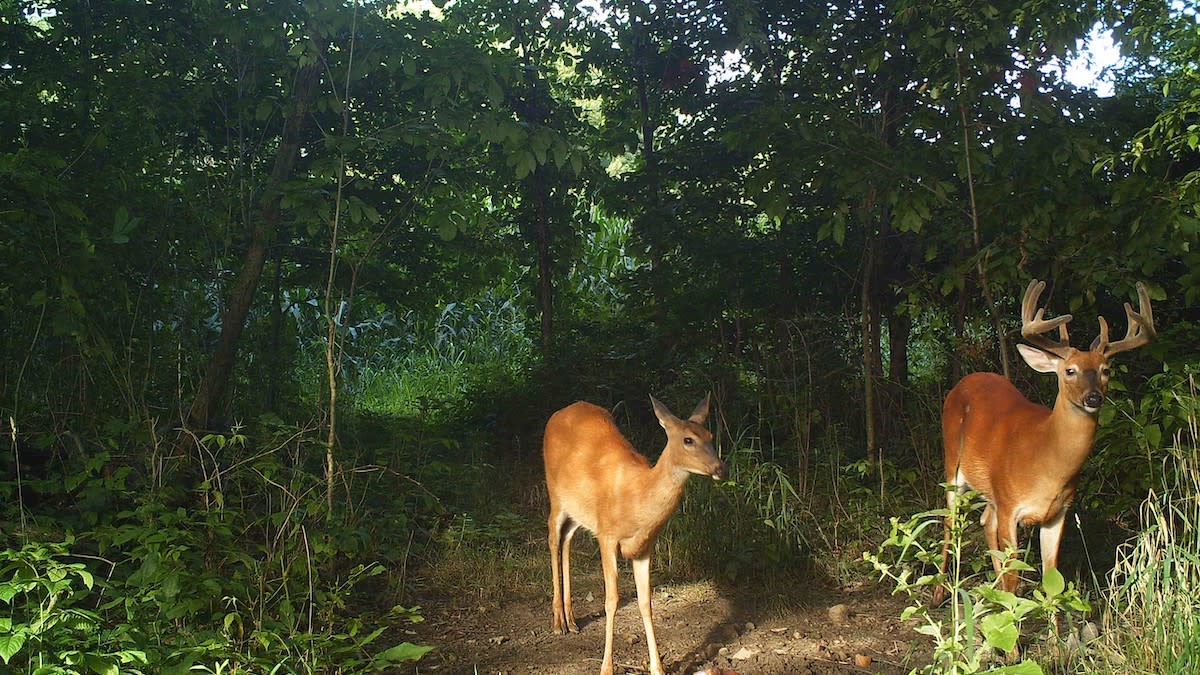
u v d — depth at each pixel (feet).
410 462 26.35
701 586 19.36
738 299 29.55
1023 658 14.66
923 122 22.36
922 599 18.42
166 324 23.73
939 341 27.73
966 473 17.89
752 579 19.71
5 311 19.35
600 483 15.67
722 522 20.56
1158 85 21.43
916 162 21.62
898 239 28.04
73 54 22.74
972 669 10.91
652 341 31.24
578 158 21.25
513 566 20.43
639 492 14.97
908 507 22.11
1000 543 16.81
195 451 21.31
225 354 22.81
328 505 17.74
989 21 21.06
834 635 16.87
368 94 25.73
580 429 16.89
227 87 24.68
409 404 37.55
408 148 26.14
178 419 21.91
